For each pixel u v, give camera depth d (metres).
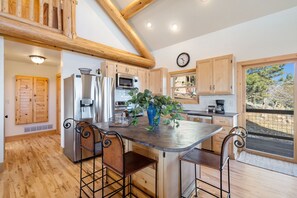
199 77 3.64
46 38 2.64
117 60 3.98
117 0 3.83
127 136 1.39
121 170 1.26
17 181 2.19
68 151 3.03
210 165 1.38
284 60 2.87
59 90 5.18
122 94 3.99
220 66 3.30
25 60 4.60
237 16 3.20
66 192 1.94
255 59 3.11
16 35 2.40
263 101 3.15
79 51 3.24
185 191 1.75
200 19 3.56
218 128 1.75
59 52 3.82
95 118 3.06
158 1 3.54
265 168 2.55
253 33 3.13
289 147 2.85
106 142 1.36
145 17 4.08
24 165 2.71
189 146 1.12
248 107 3.33
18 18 2.39
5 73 4.48
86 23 3.62
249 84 3.31
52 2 2.82
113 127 1.78
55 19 3.06
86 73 3.09
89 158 2.98
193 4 3.34
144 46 4.54
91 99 3.00
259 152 3.13
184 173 1.73
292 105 2.84
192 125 1.91
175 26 3.92
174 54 4.53
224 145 1.31
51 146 3.82
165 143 1.18
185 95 4.37
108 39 4.04
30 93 4.88
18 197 1.83
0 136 2.50
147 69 4.72
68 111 2.99
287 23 2.77
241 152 3.28
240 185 2.06
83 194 1.89
